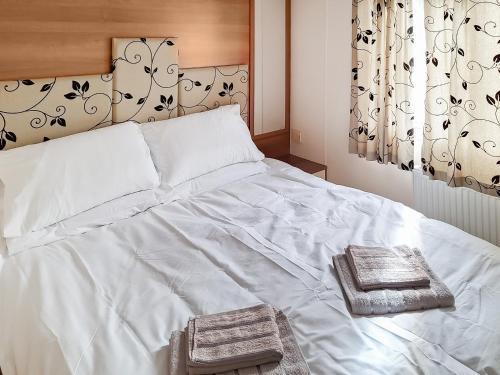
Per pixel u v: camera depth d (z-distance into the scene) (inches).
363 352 47.2
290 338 49.1
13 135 82.3
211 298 57.6
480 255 65.8
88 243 71.9
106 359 47.0
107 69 94.0
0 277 64.2
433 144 93.0
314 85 124.9
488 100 83.0
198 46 108.3
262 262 65.8
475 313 53.6
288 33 126.6
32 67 84.9
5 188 71.9
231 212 83.0
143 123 97.1
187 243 71.9
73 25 88.0
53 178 75.2
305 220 79.0
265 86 125.6
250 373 44.6
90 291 59.7
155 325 52.7
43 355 49.3
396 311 54.3
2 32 80.4
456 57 84.1
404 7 91.7
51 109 85.8
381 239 72.1
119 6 93.0
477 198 90.1
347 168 121.5
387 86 99.1
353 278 60.0
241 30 115.4
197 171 93.7
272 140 131.5
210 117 102.3
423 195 100.1
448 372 44.1
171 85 102.3
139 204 83.8
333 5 114.2
